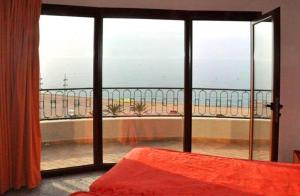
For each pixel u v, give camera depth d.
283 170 2.30
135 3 3.84
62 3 3.67
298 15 3.78
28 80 3.36
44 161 4.23
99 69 3.90
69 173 3.91
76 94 4.34
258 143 3.89
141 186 1.93
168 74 4.90
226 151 5.10
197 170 2.27
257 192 1.88
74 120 4.65
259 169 2.32
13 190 3.39
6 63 3.27
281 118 3.87
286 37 3.81
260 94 3.84
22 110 3.34
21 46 3.30
